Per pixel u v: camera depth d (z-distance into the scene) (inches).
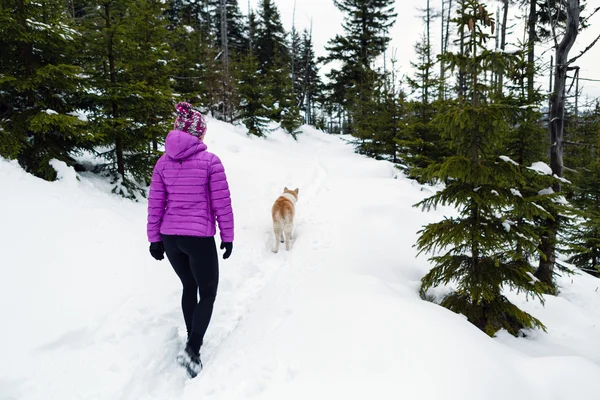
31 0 189.3
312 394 73.3
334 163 494.9
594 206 318.0
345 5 933.8
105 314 114.1
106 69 243.6
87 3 238.8
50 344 95.8
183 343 111.7
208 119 617.6
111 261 142.3
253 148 515.8
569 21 205.9
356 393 71.5
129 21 236.5
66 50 210.5
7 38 183.5
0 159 172.4
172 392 90.2
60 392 83.7
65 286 118.3
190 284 105.8
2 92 197.3
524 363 87.8
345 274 146.4
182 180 94.7
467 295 137.4
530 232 126.0
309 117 1322.6
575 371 83.4
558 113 219.1
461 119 122.0
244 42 1261.1
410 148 446.6
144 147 257.3
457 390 71.1
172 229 94.7
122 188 237.1
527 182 185.2
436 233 135.9
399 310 103.7
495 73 127.7
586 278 269.1
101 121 216.7
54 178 193.3
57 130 201.0
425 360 80.0
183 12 1048.8
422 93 443.2
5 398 78.9
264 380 81.7
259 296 147.5
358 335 91.7
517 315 125.6
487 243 122.6
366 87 781.3
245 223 245.9
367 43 935.7
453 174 121.5
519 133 203.2
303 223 252.2
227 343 108.0
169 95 263.4
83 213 165.5
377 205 273.0
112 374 92.0
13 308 101.3
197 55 691.4
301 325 101.8
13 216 138.3
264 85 780.0
